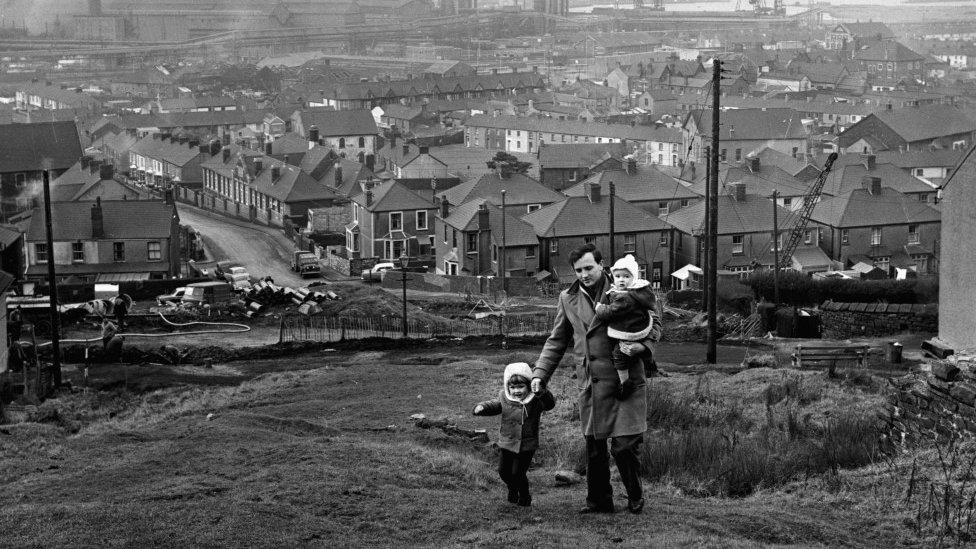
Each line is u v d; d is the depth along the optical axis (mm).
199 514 15641
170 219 96562
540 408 16297
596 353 14805
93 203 96438
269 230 139875
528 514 15742
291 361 53250
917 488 17969
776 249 72312
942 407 20172
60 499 17891
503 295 85875
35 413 36250
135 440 25625
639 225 103625
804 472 20109
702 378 33594
